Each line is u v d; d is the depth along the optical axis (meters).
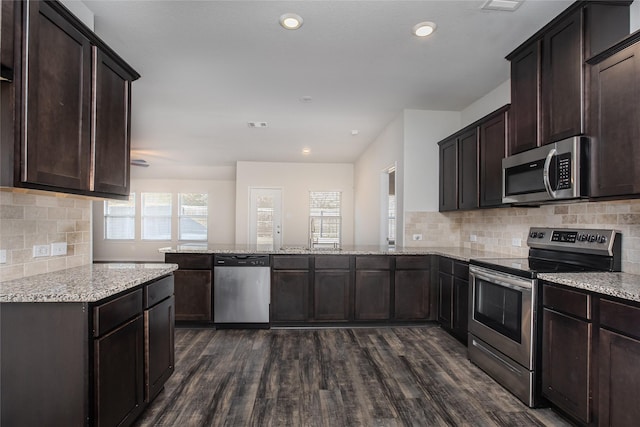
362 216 6.99
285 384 2.45
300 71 3.23
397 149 4.56
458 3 2.21
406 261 3.78
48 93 1.66
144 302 2.00
